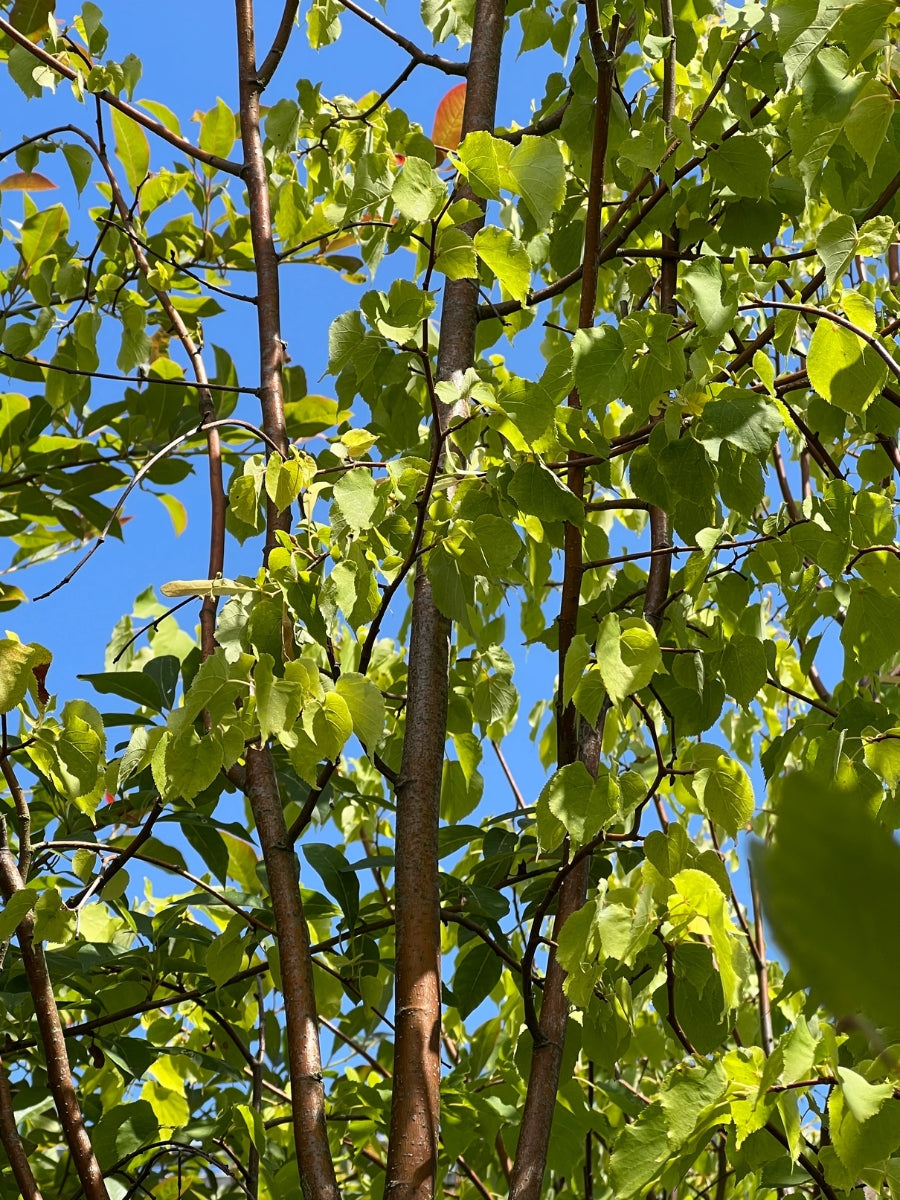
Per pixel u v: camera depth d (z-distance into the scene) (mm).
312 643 1424
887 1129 923
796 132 1154
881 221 1249
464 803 1962
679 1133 969
